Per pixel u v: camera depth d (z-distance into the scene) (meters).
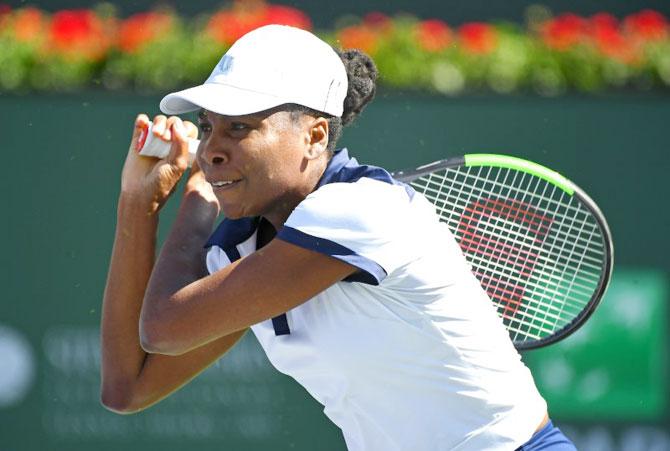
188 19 25.16
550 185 20.92
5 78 22.38
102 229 21.77
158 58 22.59
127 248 10.46
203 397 21.52
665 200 21.78
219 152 9.20
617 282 21.66
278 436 21.53
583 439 21.72
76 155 21.75
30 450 21.66
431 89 22.58
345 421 9.98
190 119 21.94
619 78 23.17
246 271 9.09
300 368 9.82
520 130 21.75
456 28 25.23
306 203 9.10
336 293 9.29
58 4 24.75
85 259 21.77
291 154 9.32
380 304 9.28
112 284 10.55
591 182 21.77
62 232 21.73
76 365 21.75
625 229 21.75
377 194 9.19
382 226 9.03
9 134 21.67
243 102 9.05
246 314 9.16
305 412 21.55
